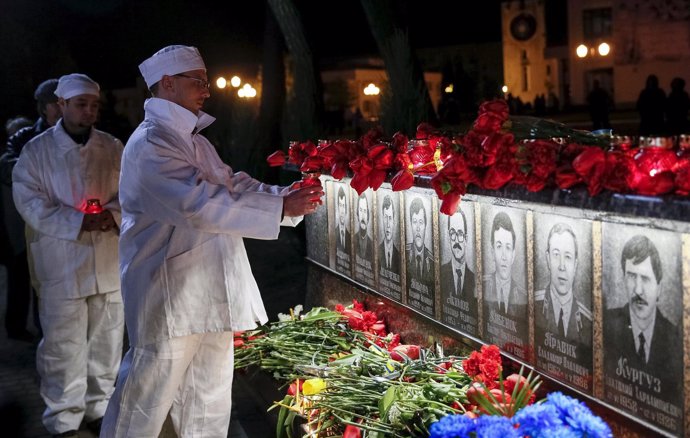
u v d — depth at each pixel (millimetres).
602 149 2346
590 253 2520
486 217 3131
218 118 16484
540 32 29312
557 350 2738
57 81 6031
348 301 4641
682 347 2182
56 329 4789
